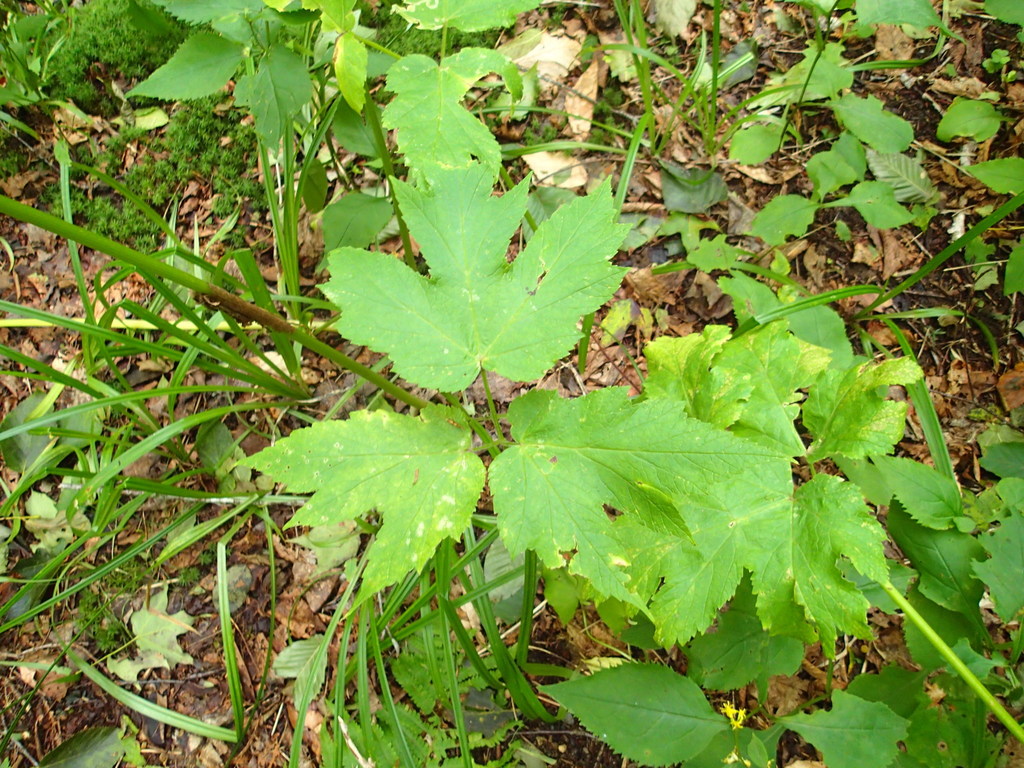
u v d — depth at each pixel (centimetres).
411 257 93
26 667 88
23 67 100
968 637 72
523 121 105
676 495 55
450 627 85
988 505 84
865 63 103
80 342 99
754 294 86
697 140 104
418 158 63
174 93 76
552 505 55
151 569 90
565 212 59
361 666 76
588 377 96
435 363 58
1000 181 90
